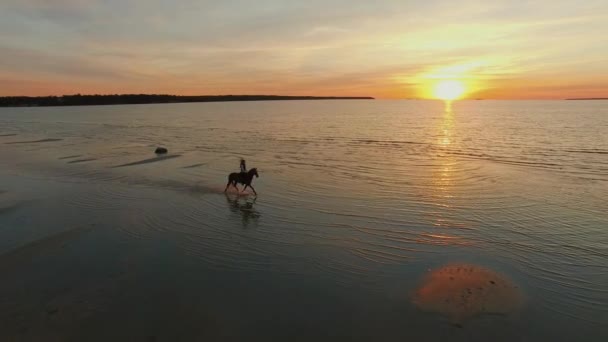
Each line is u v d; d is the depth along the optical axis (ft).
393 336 22.82
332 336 22.88
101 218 43.52
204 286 28.66
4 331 23.49
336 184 58.13
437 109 450.71
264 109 455.63
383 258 32.81
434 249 34.42
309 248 35.09
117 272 30.89
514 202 47.55
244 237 37.76
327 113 332.80
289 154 89.71
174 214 44.75
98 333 23.32
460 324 23.80
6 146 109.70
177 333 23.27
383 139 120.06
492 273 29.68
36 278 29.91
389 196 50.98
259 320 24.48
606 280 28.81
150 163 78.59
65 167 74.33
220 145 108.47
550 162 73.87
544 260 32.07
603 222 40.42
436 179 60.49
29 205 48.55
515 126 165.27
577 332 23.00
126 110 453.58
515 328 23.36
